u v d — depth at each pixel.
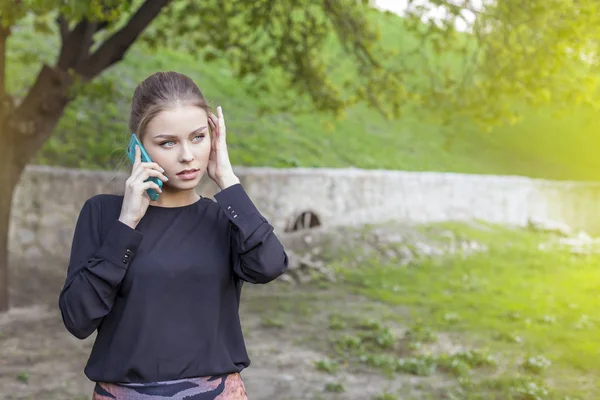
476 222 19.59
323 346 8.73
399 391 6.97
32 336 8.64
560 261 16.73
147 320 2.39
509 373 7.68
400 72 11.96
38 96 9.79
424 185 18.97
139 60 20.55
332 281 13.35
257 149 19.19
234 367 2.51
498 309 11.23
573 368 8.02
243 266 2.49
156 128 2.43
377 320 10.24
